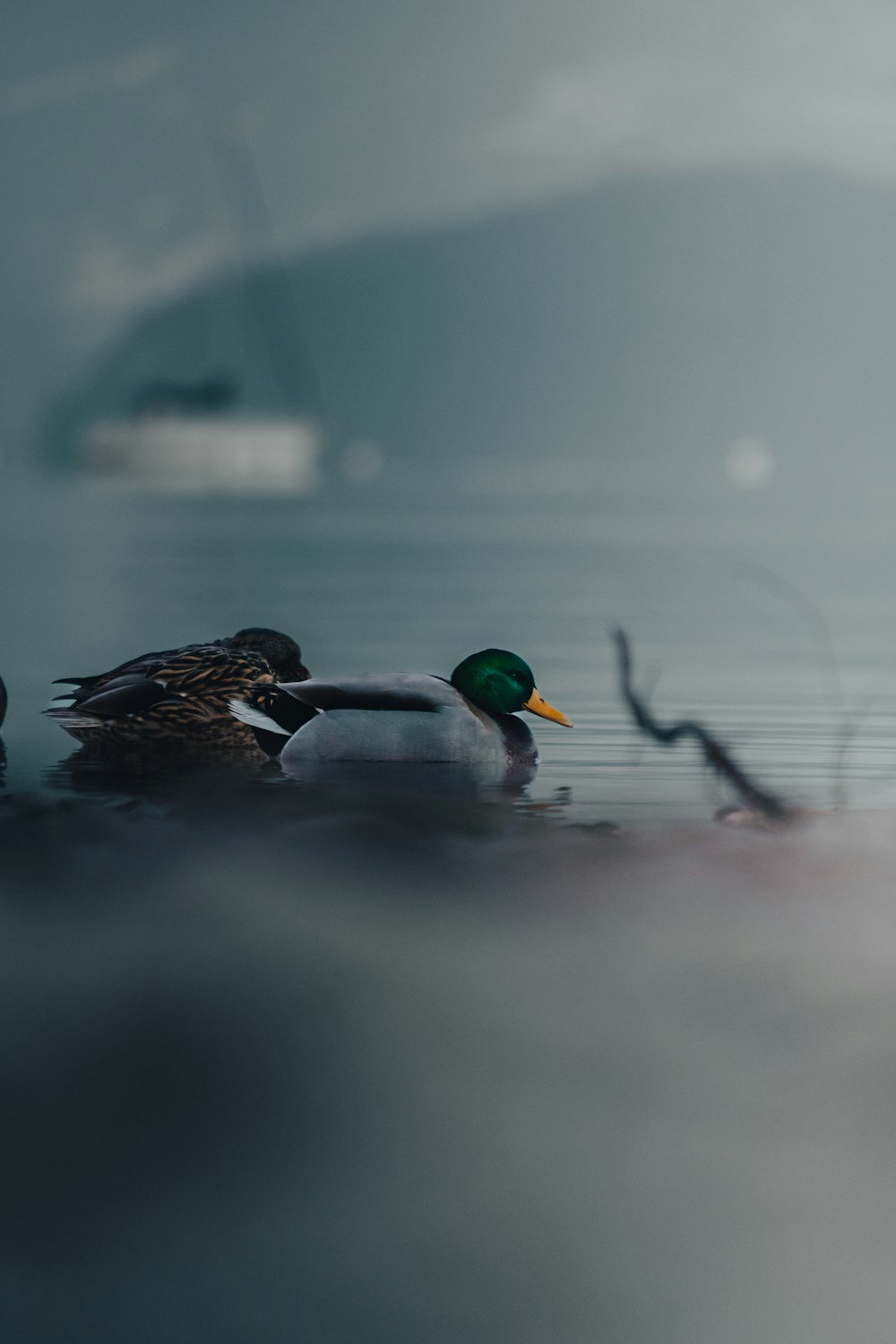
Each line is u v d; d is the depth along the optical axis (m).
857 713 12.72
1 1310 3.50
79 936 5.56
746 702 13.39
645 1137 4.16
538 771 9.53
